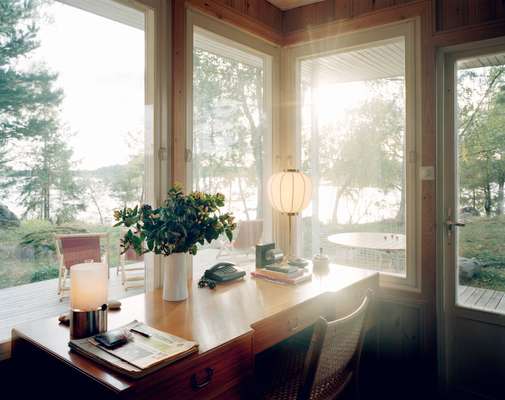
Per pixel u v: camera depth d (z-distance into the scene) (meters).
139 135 2.02
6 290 1.55
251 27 2.64
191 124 2.27
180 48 2.16
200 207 1.75
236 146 2.64
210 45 2.45
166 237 1.68
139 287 2.03
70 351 1.26
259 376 1.78
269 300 1.79
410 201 2.42
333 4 2.70
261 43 2.77
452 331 2.37
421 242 2.36
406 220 2.45
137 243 1.67
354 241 2.70
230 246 2.60
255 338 1.51
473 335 2.30
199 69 2.38
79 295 1.37
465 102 2.32
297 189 2.42
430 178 2.32
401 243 2.50
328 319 1.93
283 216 2.96
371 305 1.62
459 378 2.35
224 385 1.33
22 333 1.41
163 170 2.11
